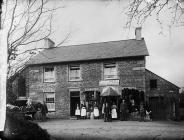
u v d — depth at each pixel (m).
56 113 23.52
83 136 10.21
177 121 19.22
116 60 22.58
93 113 21.00
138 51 22.33
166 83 24.69
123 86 21.97
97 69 23.03
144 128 12.91
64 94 23.67
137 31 25.52
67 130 12.11
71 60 23.50
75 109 23.33
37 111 18.94
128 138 9.80
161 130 11.99
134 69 21.94
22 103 18.67
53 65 24.45
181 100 22.95
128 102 19.33
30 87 24.48
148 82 25.05
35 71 24.70
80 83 23.36
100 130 12.16
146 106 19.50
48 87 24.22
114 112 18.62
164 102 22.75
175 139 9.36
